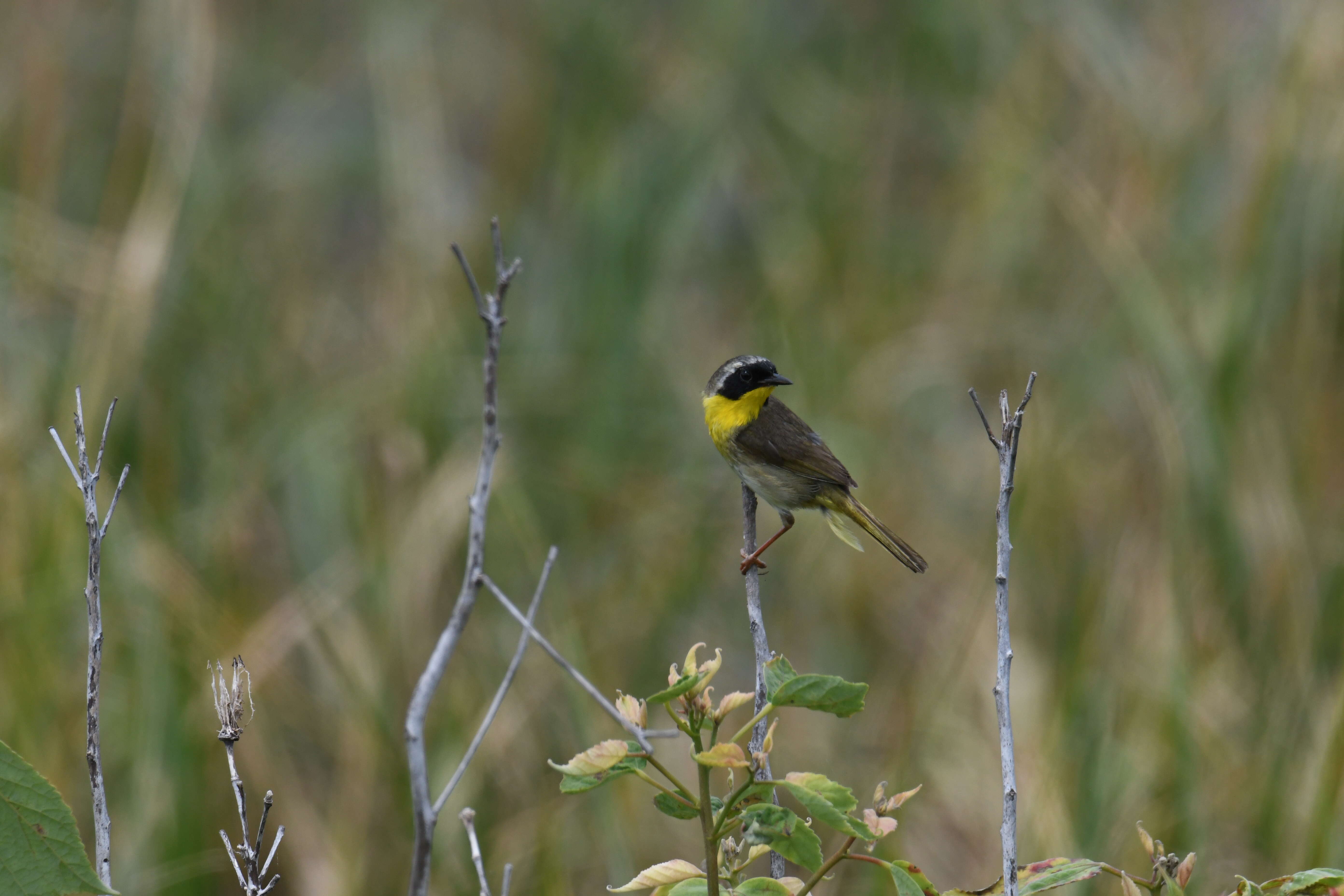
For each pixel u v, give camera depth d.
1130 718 10.28
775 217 15.73
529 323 14.11
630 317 14.05
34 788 4.12
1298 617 10.71
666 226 14.97
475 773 10.35
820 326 14.61
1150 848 4.73
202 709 10.05
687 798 4.28
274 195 16.03
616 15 16.55
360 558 11.29
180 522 11.33
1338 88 12.23
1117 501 12.36
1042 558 12.19
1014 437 4.82
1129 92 15.17
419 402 12.54
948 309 14.98
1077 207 14.01
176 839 9.48
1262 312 11.88
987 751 11.00
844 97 17.03
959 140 16.52
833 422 13.59
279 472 11.99
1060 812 9.77
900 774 10.86
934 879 10.40
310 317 14.69
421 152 14.35
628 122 15.85
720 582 13.13
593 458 13.06
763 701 5.42
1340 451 11.56
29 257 12.41
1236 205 12.77
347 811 10.08
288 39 18.11
